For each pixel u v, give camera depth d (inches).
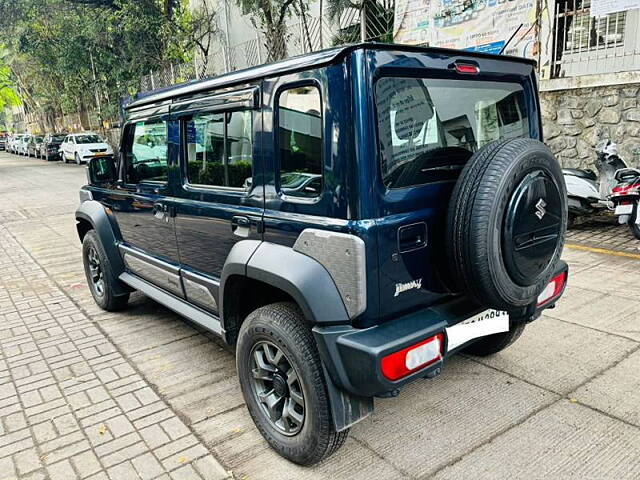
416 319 94.2
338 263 88.1
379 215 87.2
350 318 89.0
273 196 101.6
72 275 251.4
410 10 378.3
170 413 124.1
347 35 436.1
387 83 88.4
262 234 104.3
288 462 103.9
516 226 89.6
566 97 309.7
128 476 102.3
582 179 266.1
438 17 361.7
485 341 137.3
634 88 279.7
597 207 270.1
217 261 123.8
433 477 97.0
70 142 1033.5
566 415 113.8
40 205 497.4
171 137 135.7
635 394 120.5
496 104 111.5
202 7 735.7
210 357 153.6
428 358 91.4
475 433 109.5
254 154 105.2
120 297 189.8
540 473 96.5
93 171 185.6
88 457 108.9
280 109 97.5
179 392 133.9
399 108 90.4
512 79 114.3
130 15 711.7
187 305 145.8
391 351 85.0
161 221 145.6
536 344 148.3
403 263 91.5
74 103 1178.6
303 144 93.7
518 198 88.9
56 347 166.4
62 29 809.5
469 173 90.8
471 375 133.6
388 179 89.0
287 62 95.8
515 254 91.0
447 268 98.7
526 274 94.5
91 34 755.4
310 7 496.4
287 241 98.3
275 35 506.3
